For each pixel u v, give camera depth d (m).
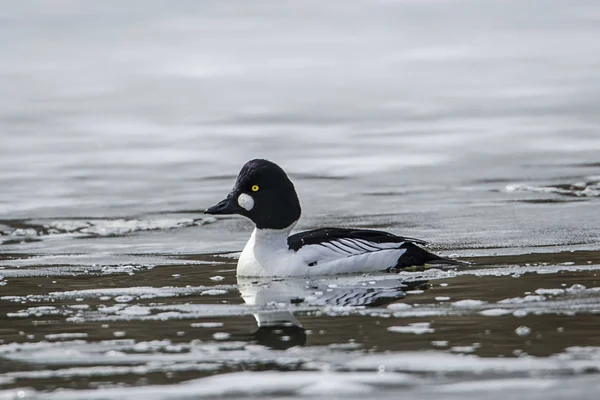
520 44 40.69
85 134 25.70
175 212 17.20
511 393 7.75
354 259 12.07
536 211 16.14
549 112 27.03
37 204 18.02
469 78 33.59
